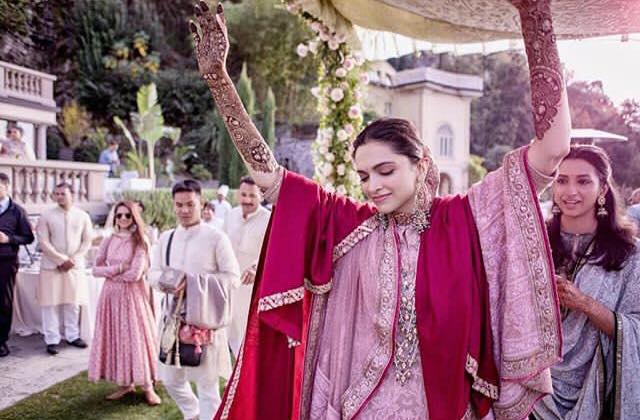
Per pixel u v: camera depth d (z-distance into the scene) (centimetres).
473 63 3288
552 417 165
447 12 197
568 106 120
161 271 317
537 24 118
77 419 354
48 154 1991
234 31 2503
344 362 141
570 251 177
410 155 129
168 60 2580
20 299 562
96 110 2314
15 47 2056
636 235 172
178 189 317
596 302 161
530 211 127
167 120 2452
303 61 2480
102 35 2334
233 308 412
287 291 134
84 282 532
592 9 167
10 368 463
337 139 395
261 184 143
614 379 159
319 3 275
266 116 2039
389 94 2352
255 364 152
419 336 130
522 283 127
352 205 149
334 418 138
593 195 168
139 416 361
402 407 132
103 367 381
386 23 264
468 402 131
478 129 3366
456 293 129
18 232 505
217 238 317
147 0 2536
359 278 142
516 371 129
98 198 1142
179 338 297
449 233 134
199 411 323
